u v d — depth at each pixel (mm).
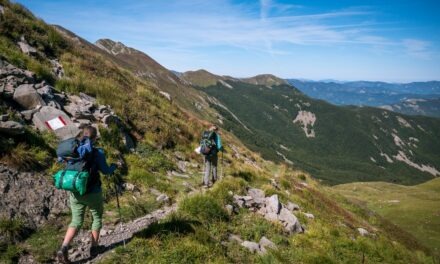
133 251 7164
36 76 13281
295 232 12086
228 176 14750
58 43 21391
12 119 9898
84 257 6758
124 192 10477
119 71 26969
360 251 13500
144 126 16344
